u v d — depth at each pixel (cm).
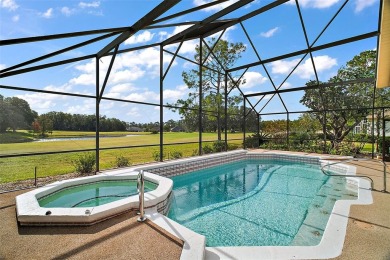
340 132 1250
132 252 234
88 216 299
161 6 412
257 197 568
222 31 952
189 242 252
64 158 1088
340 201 392
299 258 230
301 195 575
